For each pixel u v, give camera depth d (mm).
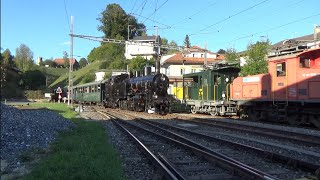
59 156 10781
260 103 26578
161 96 35406
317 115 21531
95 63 124688
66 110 39406
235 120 27234
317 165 9172
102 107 52062
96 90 55406
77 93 70625
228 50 58531
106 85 50406
